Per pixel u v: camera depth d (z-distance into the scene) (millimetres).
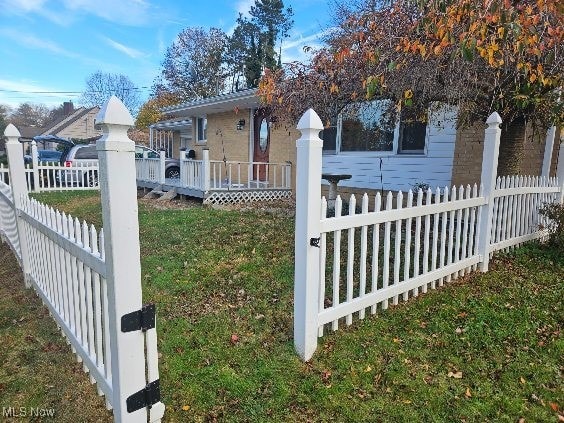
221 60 36219
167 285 4055
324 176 7516
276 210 8234
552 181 5852
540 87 4473
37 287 3922
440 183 7969
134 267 1755
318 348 2832
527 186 5305
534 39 3361
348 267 3047
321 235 2754
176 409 2268
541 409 2254
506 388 2434
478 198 4355
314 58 5613
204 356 2771
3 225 6137
